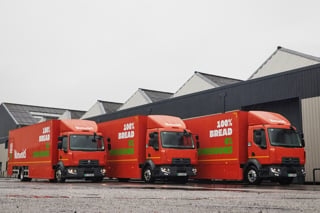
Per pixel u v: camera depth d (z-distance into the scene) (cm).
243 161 1662
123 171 1998
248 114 1692
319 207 627
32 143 2286
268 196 880
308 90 1981
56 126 2056
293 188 1333
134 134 1933
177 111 2761
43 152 2120
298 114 2095
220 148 1762
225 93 2425
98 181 2178
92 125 2028
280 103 2194
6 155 4944
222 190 1149
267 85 2194
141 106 3141
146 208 596
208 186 1490
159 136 1752
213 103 2495
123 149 2016
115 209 579
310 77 1978
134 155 1912
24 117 5734
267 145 1564
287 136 1602
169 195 905
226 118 1747
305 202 719
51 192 1000
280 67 2681
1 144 5169
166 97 3956
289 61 2631
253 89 2264
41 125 2188
